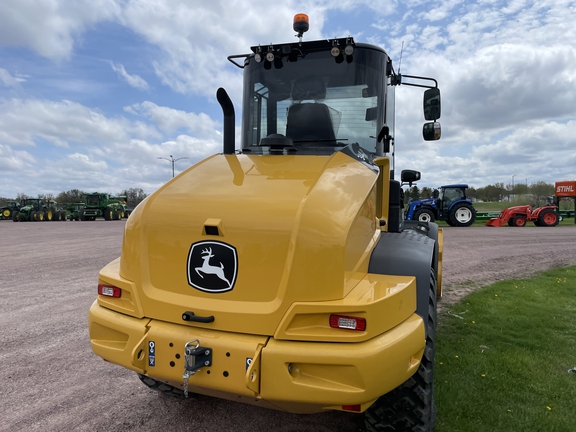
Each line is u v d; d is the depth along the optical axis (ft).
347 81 11.14
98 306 7.97
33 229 72.43
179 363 6.70
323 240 6.43
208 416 9.22
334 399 6.03
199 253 6.91
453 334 14.35
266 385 6.17
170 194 7.77
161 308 7.06
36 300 19.40
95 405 9.72
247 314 6.45
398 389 7.38
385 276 7.47
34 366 11.98
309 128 10.85
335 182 7.64
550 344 13.29
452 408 9.20
